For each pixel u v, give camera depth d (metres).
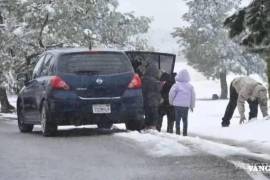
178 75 27.78
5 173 15.56
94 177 14.87
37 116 27.05
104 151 19.41
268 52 17.48
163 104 29.75
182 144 20.34
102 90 25.31
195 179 14.42
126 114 25.53
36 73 28.73
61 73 25.31
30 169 16.14
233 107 31.78
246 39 17.27
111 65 25.75
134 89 25.77
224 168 15.81
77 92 25.14
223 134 26.97
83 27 63.50
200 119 42.12
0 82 59.72
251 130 26.62
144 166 16.34
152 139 21.67
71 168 16.23
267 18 16.69
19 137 25.36
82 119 25.28
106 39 67.12
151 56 31.72
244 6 17.16
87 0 62.19
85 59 25.66
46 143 22.23
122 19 67.75
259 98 30.77
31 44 59.97
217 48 130.00
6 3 60.53
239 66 130.88
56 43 61.38
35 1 60.03
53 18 60.38
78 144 21.53
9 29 59.31
